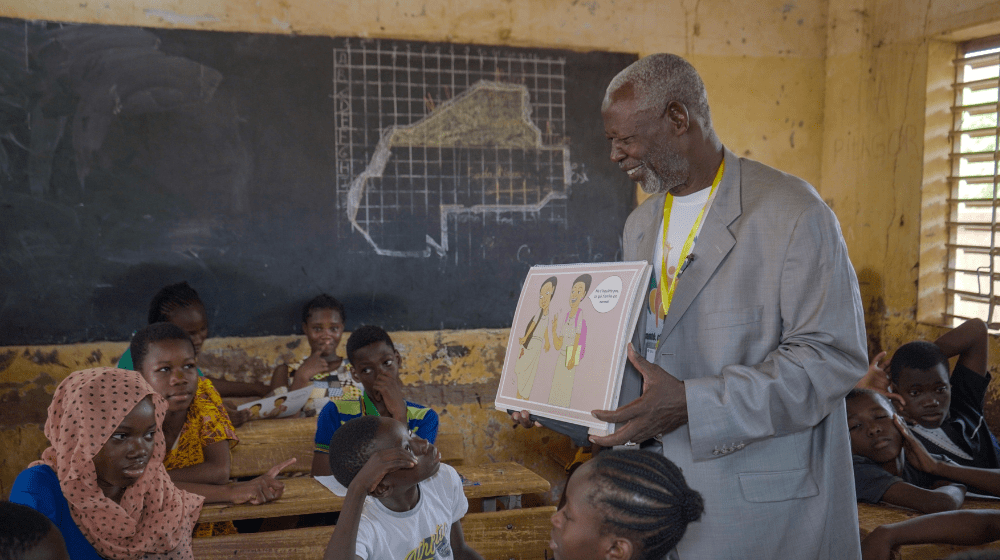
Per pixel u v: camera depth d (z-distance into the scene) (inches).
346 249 147.2
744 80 165.5
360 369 99.9
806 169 170.7
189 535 67.6
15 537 42.1
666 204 64.4
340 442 66.3
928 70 147.3
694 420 51.8
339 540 58.9
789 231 54.0
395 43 147.2
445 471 74.4
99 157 133.7
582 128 158.2
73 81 131.7
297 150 143.5
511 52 153.4
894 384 111.7
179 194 137.9
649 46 160.4
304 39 142.4
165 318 119.6
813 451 57.1
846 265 54.6
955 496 88.0
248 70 139.9
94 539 59.2
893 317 155.9
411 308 151.6
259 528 96.4
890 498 88.9
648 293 63.9
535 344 63.4
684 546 55.8
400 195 149.3
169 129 136.7
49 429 61.2
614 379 54.4
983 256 144.5
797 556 55.7
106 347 135.3
